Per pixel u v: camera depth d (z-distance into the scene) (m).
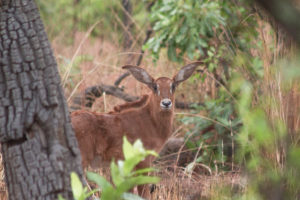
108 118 10.16
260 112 3.79
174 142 12.79
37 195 6.14
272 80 7.43
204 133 12.41
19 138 6.17
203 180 10.47
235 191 6.47
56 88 6.36
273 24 5.14
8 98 6.19
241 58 10.48
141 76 11.11
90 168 10.45
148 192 9.79
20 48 6.23
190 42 12.79
